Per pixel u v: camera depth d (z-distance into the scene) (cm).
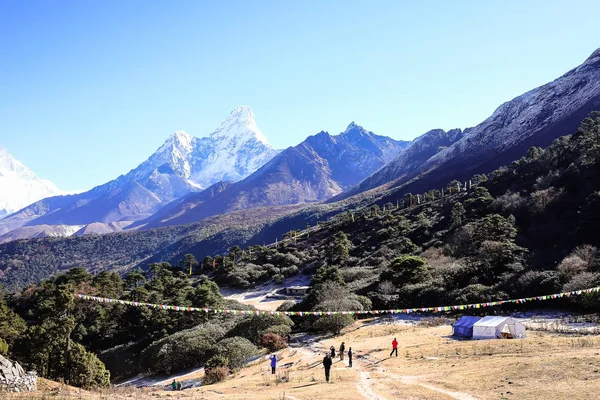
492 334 4316
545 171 10731
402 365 3578
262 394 2891
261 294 11081
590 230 7200
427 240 10419
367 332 5556
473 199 11000
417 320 6050
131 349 7381
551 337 4062
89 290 9294
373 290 7756
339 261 11081
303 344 5422
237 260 14550
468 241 8706
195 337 5953
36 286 11206
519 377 2617
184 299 8388
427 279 7506
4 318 6003
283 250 14075
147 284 10125
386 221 13038
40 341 5266
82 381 4944
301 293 10406
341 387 2917
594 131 11269
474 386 2578
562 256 6744
